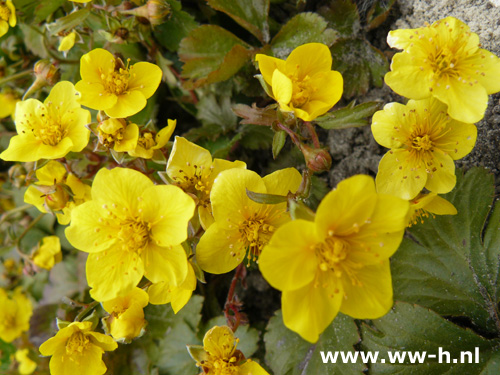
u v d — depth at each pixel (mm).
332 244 72
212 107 115
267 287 114
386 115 85
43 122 92
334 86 82
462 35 83
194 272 83
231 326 98
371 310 73
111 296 79
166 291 85
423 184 84
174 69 115
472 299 96
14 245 128
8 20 114
